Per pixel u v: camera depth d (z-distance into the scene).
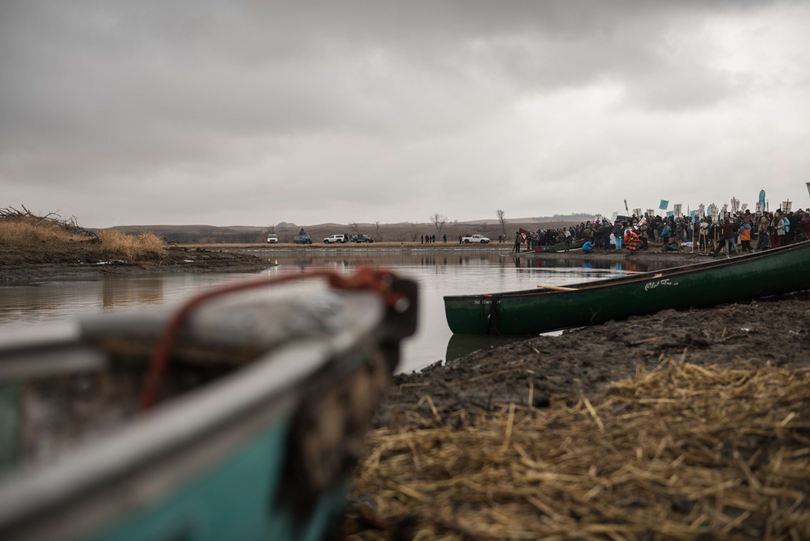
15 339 1.86
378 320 2.03
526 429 3.88
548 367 6.08
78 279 21.56
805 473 3.05
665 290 10.04
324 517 1.78
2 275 21.22
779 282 10.43
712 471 3.16
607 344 7.39
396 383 5.86
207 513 1.06
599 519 2.71
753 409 3.91
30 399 1.92
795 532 2.56
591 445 3.53
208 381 1.94
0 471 1.84
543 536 2.56
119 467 0.80
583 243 47.78
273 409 1.22
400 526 2.52
